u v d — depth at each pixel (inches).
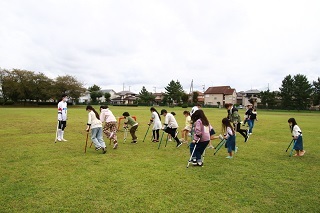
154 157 268.7
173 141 382.6
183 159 261.9
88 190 166.9
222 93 3107.8
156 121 371.2
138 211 138.8
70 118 776.3
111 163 237.6
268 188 178.2
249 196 163.0
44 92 1991.9
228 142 272.2
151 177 197.0
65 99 366.3
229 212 140.1
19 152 277.7
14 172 202.7
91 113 288.5
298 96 2186.3
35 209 138.2
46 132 446.9
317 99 2204.7
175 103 3129.9
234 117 389.7
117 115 965.2
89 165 228.8
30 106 1942.7
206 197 159.9
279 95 2341.3
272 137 443.5
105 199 153.5
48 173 201.8
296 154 292.4
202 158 257.9
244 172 216.8
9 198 151.6
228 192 169.0
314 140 413.7
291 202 154.8
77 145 329.4
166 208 143.1
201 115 236.1
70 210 138.2
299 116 1203.9
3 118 712.4
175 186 178.4
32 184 175.8
